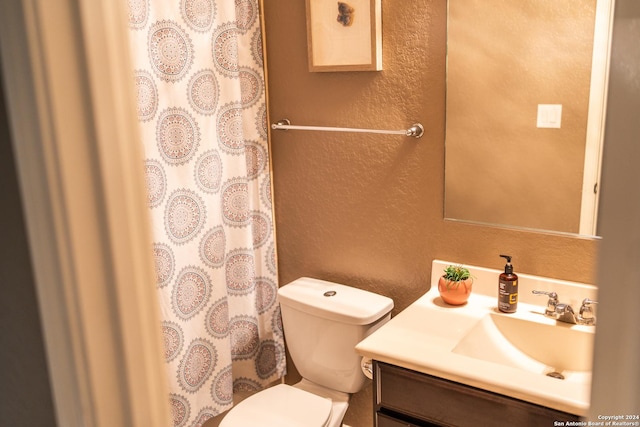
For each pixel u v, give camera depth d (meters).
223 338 2.43
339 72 2.30
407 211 2.29
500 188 2.07
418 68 2.13
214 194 2.31
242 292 2.54
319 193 2.49
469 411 1.74
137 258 0.40
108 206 0.38
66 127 0.36
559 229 1.99
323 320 2.29
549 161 1.96
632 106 0.31
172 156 2.14
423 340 1.89
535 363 1.97
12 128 0.36
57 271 0.38
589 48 1.81
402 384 1.86
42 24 0.34
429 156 2.18
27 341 0.42
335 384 2.38
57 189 0.36
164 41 2.05
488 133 2.04
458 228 2.19
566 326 1.92
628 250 0.33
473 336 1.96
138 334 0.41
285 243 2.66
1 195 0.40
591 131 1.86
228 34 2.26
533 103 1.94
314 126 2.42
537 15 1.87
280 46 2.43
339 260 2.51
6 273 0.42
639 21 0.30
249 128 2.48
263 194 2.58
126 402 0.41
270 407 2.21
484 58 1.99
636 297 0.33
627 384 0.35
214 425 2.49
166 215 2.14
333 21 2.23
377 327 2.27
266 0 2.41
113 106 0.37
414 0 2.08
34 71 0.35
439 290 2.12
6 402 0.46
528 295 2.08
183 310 2.26
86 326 0.39
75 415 0.41
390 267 2.39
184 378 2.30
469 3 1.98
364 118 2.29
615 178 0.32
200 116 2.21
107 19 0.36
